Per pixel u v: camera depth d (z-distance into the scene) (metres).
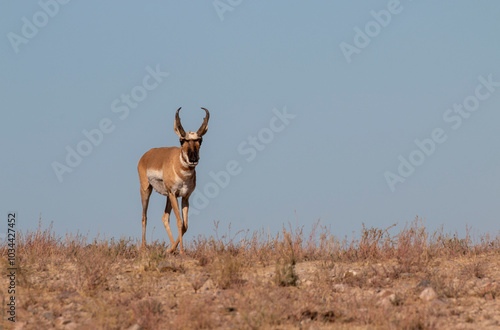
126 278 36.81
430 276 35.53
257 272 38.03
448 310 28.14
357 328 25.81
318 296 31.02
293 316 27.38
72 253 44.97
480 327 25.61
